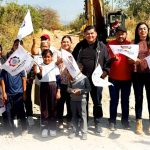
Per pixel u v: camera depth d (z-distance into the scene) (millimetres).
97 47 3691
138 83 3791
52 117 3768
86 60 3693
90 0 6816
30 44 10336
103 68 3727
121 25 7773
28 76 3984
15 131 3830
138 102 3824
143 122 4230
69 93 3752
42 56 3785
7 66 3594
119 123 4199
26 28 3834
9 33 10688
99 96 3762
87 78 3637
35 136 3775
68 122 3971
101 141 3615
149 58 3641
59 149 3410
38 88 4012
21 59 3572
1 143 3578
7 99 3750
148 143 3559
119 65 3803
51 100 3750
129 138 3701
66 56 3598
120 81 3846
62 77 3842
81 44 3760
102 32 7332
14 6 12078
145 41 3766
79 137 3725
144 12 16203
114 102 3908
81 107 3650
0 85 3797
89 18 6871
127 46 3666
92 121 4273
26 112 4129
